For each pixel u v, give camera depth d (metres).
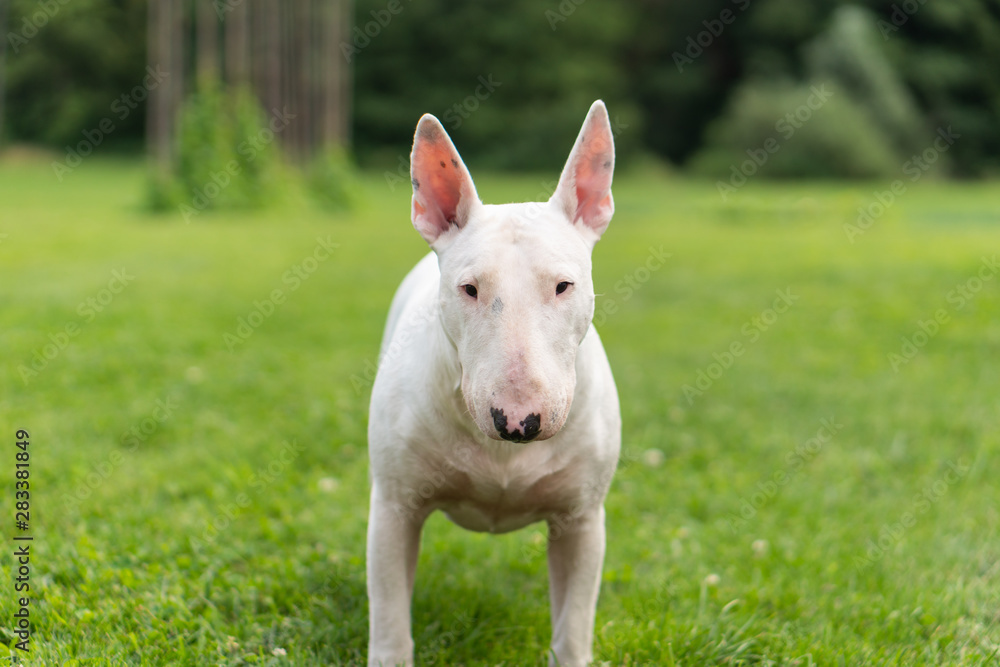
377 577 2.71
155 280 9.57
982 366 6.87
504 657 3.03
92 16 36.44
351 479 4.52
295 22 19.94
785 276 11.17
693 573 3.67
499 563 3.73
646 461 4.94
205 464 4.61
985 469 4.85
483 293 2.35
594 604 2.86
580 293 2.42
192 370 6.24
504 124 38.72
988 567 3.75
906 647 3.08
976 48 38.66
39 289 8.67
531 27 38.84
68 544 3.49
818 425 5.57
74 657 2.77
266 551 3.76
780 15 39.12
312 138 21.41
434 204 2.61
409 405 2.70
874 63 34.72
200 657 2.85
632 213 20.47
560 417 2.29
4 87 37.00
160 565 3.43
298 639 3.02
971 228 16.67
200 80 17.09
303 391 5.91
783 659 2.99
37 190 22.19
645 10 41.72
